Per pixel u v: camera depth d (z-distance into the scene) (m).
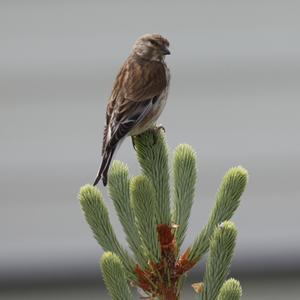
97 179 7.85
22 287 14.61
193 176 6.96
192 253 6.61
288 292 14.68
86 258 14.66
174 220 6.84
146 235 6.48
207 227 6.71
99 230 6.65
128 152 14.59
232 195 6.75
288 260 14.67
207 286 6.31
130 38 14.66
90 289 14.73
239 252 14.73
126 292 6.17
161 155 7.20
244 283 14.76
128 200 6.76
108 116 9.41
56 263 14.65
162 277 6.50
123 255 6.61
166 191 7.05
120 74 10.03
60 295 14.72
